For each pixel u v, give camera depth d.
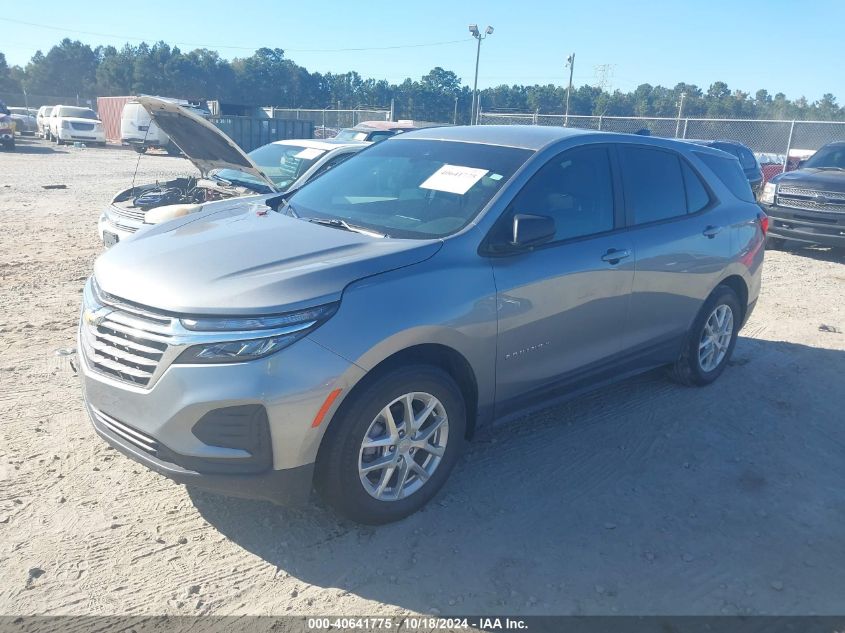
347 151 8.23
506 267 3.79
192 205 6.38
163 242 3.77
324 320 3.14
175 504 3.67
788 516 3.81
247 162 6.90
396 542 3.45
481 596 3.11
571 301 4.12
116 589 3.06
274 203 4.75
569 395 4.43
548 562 3.35
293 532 3.49
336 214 4.25
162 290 3.21
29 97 81.94
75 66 123.38
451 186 4.14
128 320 3.23
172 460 3.12
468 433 3.95
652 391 5.41
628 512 3.78
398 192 4.29
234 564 3.25
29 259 8.92
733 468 4.29
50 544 3.31
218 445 3.07
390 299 3.32
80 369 3.50
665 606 3.10
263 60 109.12
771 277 9.51
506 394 3.95
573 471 4.18
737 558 3.44
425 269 3.49
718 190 5.42
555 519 3.69
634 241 4.54
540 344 4.02
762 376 5.79
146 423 3.13
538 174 4.14
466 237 3.72
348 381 3.16
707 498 3.95
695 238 5.00
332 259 3.41
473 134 4.74
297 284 3.17
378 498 3.46
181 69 103.00
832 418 5.05
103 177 19.58
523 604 3.07
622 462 4.31
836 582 3.29
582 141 4.50
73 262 8.85
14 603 2.95
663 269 4.74
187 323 3.06
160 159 27.94
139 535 3.42
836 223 10.53
